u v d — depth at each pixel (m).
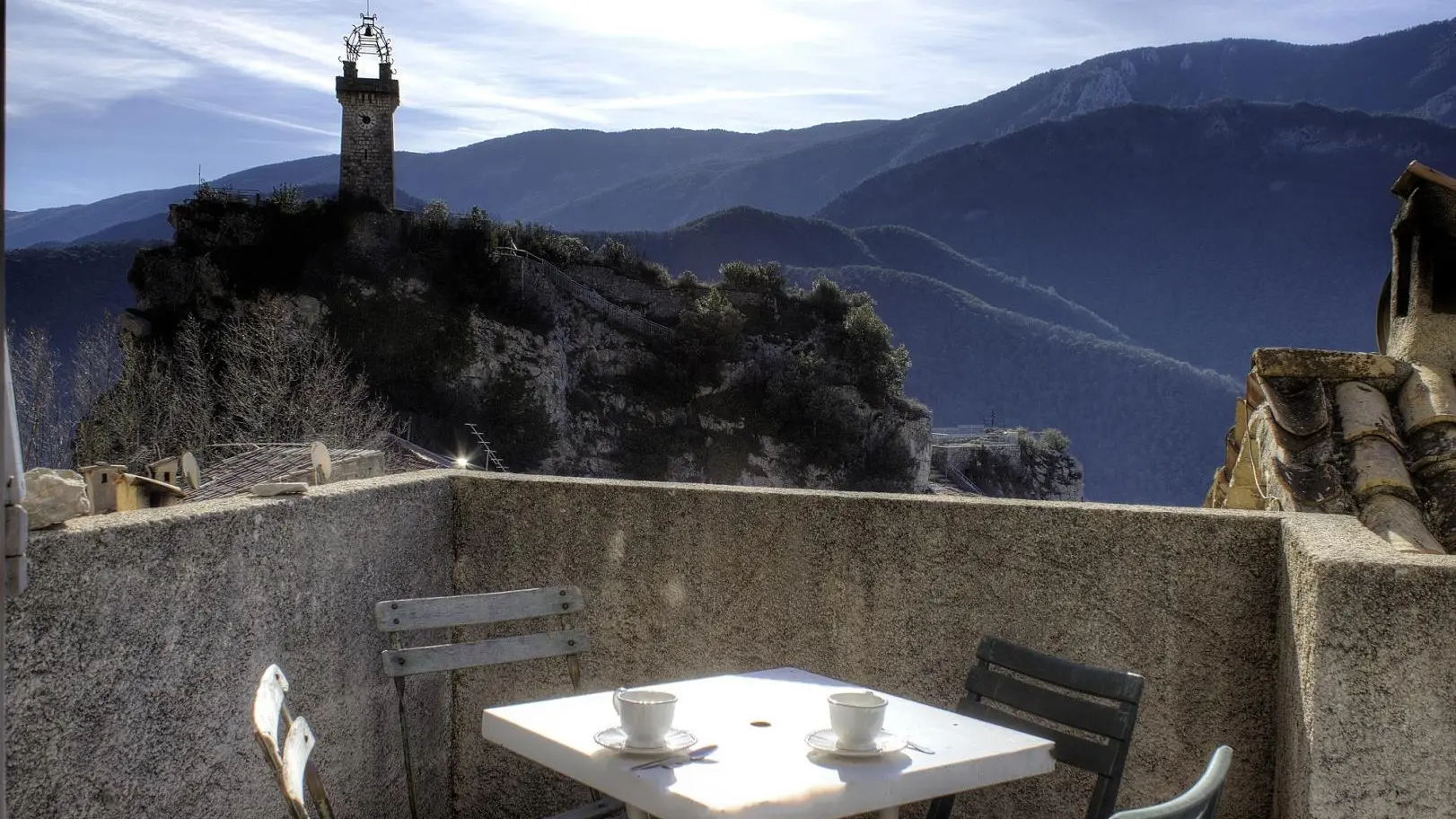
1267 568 2.63
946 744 2.10
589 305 78.31
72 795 1.97
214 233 64.94
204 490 13.61
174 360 55.69
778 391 81.44
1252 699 2.65
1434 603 1.89
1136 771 2.76
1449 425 3.68
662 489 3.26
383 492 3.07
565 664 3.37
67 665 1.96
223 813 2.39
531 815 3.37
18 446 1.73
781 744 2.07
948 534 2.96
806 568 3.11
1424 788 1.89
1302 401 3.96
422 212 71.06
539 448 70.31
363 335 65.69
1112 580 2.79
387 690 3.06
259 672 2.52
